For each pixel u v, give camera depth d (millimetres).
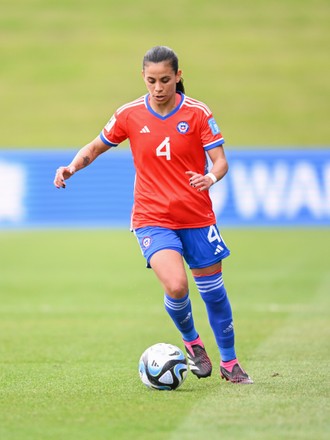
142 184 26516
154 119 26062
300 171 88938
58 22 156750
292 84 138250
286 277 60438
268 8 161500
